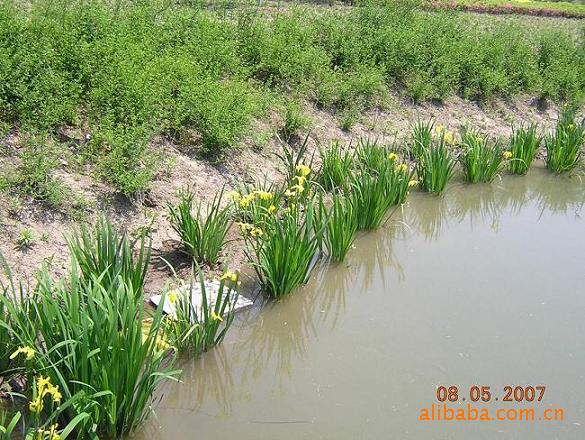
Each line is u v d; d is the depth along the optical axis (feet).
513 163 37.50
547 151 39.06
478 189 35.55
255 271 24.26
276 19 42.45
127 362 15.60
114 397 15.47
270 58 36.83
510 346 21.66
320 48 40.52
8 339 17.07
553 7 77.25
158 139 29.04
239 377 19.72
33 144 24.27
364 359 20.76
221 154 30.09
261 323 22.13
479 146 35.22
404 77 42.37
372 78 38.45
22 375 17.28
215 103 30.07
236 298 20.35
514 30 56.24
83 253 19.89
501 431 17.97
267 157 32.12
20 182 23.32
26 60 26.66
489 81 43.98
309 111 36.50
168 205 24.66
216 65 34.24
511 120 43.62
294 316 22.86
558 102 47.52
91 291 16.10
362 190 28.17
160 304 16.74
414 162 36.27
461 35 49.49
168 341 18.15
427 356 20.97
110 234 19.99
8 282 20.12
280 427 17.70
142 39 33.40
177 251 24.38
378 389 19.35
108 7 37.35
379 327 22.49
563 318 23.45
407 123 39.58
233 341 21.01
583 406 19.17
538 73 47.73
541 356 21.25
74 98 27.37
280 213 26.96
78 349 15.66
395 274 26.32
